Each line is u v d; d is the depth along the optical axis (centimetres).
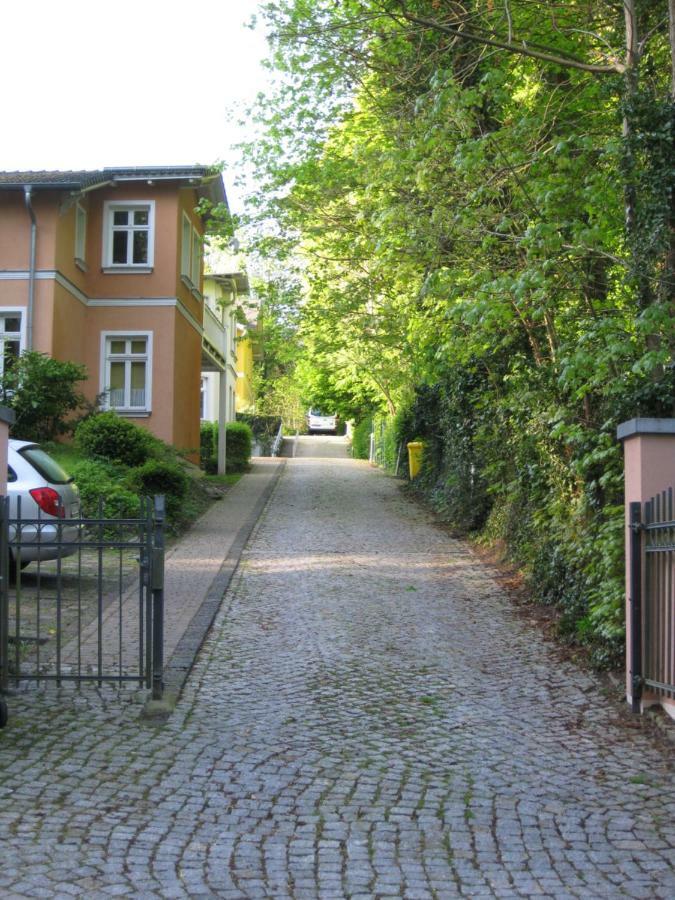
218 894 436
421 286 1214
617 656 852
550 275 1012
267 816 534
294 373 4938
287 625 1038
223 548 1542
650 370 848
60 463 1708
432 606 1147
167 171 2316
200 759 625
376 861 477
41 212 2127
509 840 505
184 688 795
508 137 1053
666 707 725
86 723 690
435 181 1135
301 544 1614
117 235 2389
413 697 788
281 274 2098
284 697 781
